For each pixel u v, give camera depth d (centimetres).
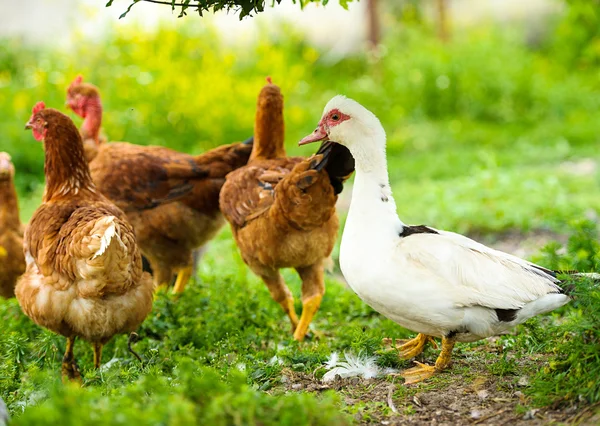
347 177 312
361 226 287
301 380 290
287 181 311
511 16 1009
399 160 616
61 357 318
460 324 281
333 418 254
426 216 449
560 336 294
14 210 357
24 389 289
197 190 351
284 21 777
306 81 761
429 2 959
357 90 752
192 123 610
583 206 438
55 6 878
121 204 350
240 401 251
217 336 320
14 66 731
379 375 289
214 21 758
